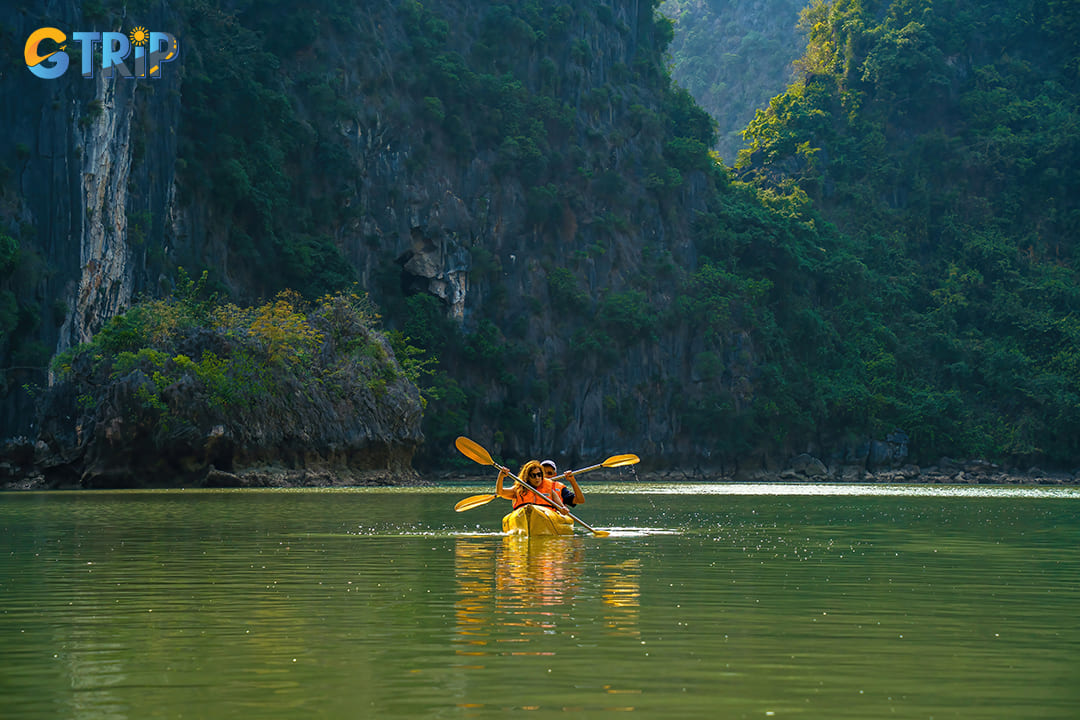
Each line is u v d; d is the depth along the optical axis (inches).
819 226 4338.1
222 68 2856.8
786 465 3777.1
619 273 3656.5
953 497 1644.9
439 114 3398.1
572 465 3452.3
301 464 2054.6
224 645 282.8
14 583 417.7
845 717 208.1
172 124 2603.3
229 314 2204.7
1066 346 4210.1
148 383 1840.6
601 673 247.3
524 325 3425.2
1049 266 4534.9
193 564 489.7
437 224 3351.4
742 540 647.8
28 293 2135.8
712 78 6766.7
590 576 438.3
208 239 2738.7
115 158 2361.0
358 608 348.2
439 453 3139.8
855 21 4921.3
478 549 569.0
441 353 3282.5
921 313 4382.4
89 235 2269.9
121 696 225.1
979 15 5012.3
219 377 1899.6
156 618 329.1
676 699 221.8
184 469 1879.9
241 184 2760.8
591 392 3506.4
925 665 259.0
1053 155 4662.9
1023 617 338.0
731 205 4060.0
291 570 461.7
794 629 309.7
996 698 224.8
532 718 205.8
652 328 3602.4
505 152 3516.2
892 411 3944.4
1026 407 4050.2
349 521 836.6
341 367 2225.6
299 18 3176.7
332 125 3166.8
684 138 4013.3
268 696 224.4
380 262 3253.0
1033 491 2203.5
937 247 4586.6
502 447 3309.5
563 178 3654.0
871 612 345.4
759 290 3828.7
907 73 4788.4
